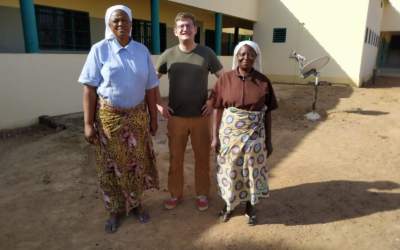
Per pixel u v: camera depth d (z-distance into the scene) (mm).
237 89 2826
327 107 9797
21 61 6312
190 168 4664
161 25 13117
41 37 8812
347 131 6945
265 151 3008
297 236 3018
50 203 3604
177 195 3492
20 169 4520
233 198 2998
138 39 12078
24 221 3248
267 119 3059
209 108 3205
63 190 3910
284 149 5648
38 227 3150
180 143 3324
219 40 13242
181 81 3090
